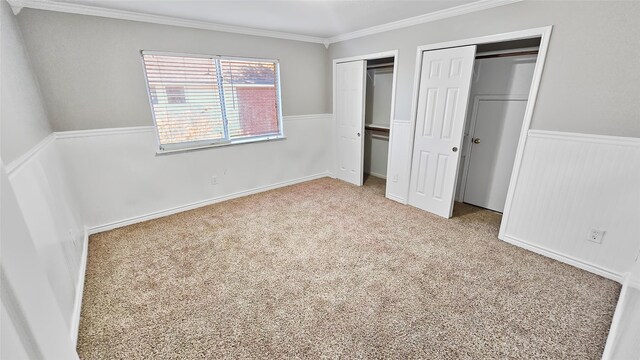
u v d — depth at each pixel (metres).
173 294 2.09
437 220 3.25
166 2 2.51
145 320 1.86
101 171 2.93
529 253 2.57
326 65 4.47
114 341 1.71
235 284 2.20
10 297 0.31
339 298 2.04
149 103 3.09
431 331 1.76
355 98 4.18
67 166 2.71
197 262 2.48
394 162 3.78
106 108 2.86
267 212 3.50
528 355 1.60
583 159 2.21
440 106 3.12
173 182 3.42
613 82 2.01
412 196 3.65
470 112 3.49
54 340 0.40
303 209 3.59
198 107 3.44
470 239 2.82
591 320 1.82
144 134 3.12
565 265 2.38
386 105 4.67
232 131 3.79
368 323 1.82
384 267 2.38
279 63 3.96
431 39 3.04
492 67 3.20
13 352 0.30
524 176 2.55
